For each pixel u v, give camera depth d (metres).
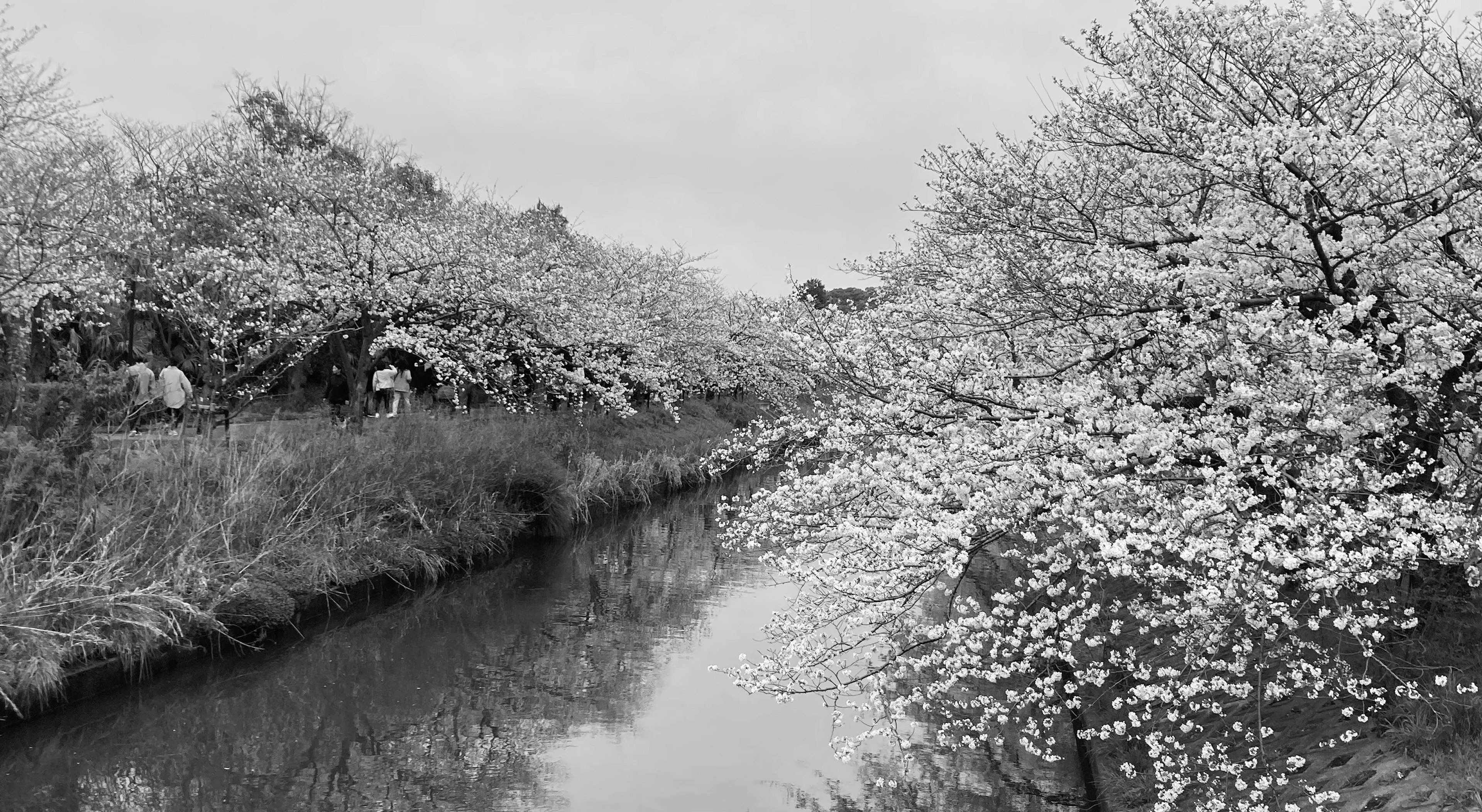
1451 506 5.62
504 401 22.30
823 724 10.05
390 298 18.41
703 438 30.28
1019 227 8.93
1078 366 7.62
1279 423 6.15
